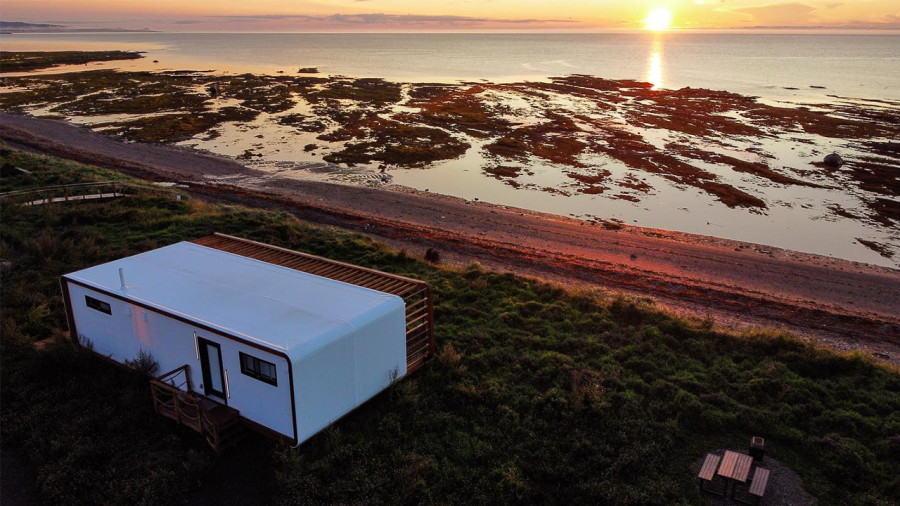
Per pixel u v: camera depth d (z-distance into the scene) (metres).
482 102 73.62
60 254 19.36
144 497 9.19
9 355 13.08
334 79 99.44
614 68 132.25
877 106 73.50
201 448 10.61
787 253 29.03
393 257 22.11
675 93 83.94
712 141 52.97
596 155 47.50
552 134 54.91
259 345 9.96
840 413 12.20
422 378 13.15
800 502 9.74
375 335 11.59
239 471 10.12
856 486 10.09
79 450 10.13
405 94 81.00
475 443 11.01
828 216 34.69
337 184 39.12
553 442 11.06
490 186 39.66
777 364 14.36
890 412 12.43
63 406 11.45
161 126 56.25
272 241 22.89
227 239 17.08
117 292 12.23
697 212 35.06
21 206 24.30
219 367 10.91
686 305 21.47
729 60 162.88
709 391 13.16
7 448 10.54
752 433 11.72
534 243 29.16
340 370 10.83
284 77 102.25
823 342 18.58
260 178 40.06
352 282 13.99
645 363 14.22
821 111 69.12
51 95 74.50
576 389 12.65
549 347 15.14
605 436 11.27
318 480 9.73
